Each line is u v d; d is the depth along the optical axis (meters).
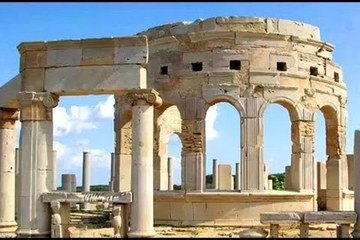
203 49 35.00
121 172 37.59
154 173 37.97
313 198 34.78
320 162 43.91
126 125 37.94
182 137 34.88
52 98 24.69
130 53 23.84
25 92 24.67
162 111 37.94
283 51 35.06
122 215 23.61
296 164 35.03
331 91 37.41
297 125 35.09
